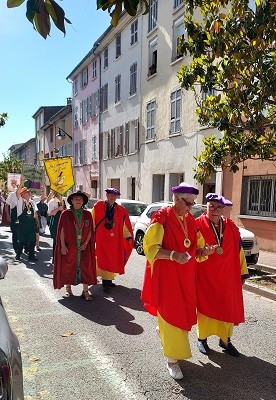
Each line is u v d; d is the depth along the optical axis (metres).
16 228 9.59
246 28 5.90
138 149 20.89
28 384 3.54
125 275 8.25
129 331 4.89
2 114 17.73
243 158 6.92
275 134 7.04
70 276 6.25
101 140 26.72
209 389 3.50
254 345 4.54
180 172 16.83
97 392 3.42
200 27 6.53
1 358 2.04
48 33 1.84
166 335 3.64
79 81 31.89
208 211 4.05
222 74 6.59
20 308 5.80
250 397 3.38
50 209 9.28
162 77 18.25
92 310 5.74
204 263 4.03
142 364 3.97
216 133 14.24
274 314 5.81
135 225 11.59
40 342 4.51
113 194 6.86
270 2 5.60
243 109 6.48
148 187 19.81
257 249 9.20
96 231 6.86
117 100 23.88
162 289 3.64
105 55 25.83
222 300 3.97
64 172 10.39
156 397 3.35
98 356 4.14
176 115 17.06
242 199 12.84
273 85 6.18
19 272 8.28
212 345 4.47
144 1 1.98
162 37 18.23
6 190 24.22
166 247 3.68
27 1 1.76
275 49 6.25
